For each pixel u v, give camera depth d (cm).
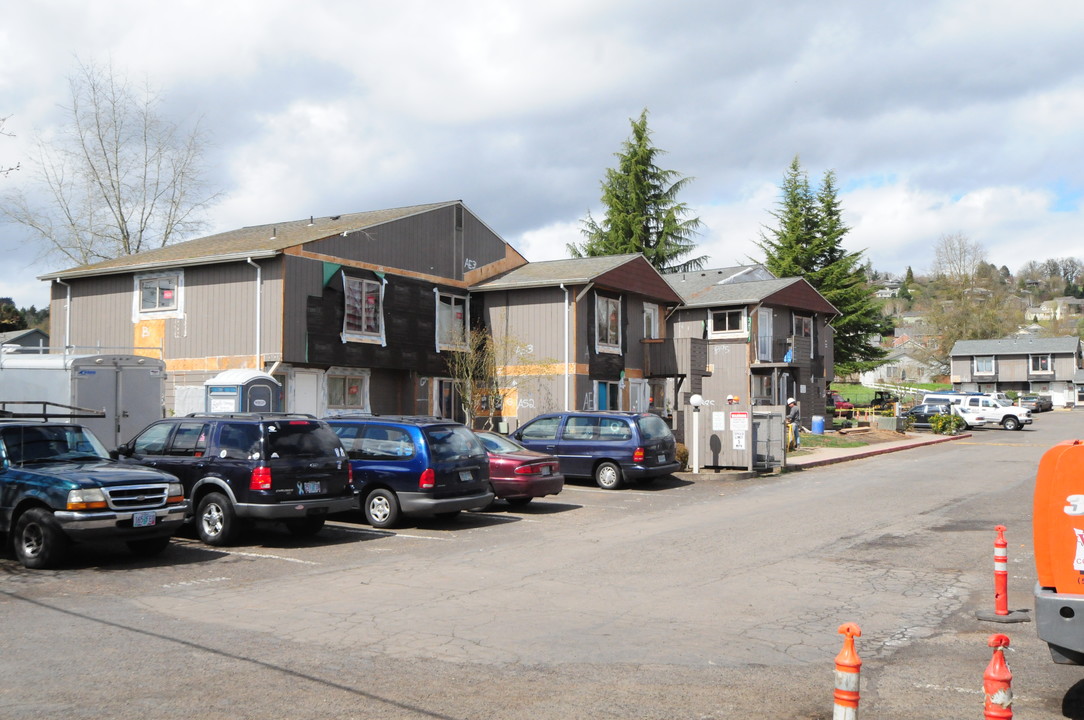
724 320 3997
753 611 877
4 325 5759
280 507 1239
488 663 683
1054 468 579
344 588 980
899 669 688
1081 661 562
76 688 610
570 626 808
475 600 918
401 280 2794
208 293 2536
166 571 1080
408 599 922
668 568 1105
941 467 2595
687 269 5497
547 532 1416
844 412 5522
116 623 808
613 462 2020
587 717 561
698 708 582
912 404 5994
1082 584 563
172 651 709
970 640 778
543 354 2955
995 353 8544
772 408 2400
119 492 1088
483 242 3173
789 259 5675
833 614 869
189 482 1280
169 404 2578
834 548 1256
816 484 2142
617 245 5397
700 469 2355
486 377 3002
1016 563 1150
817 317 4534
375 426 1480
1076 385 8425
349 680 634
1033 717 580
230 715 556
